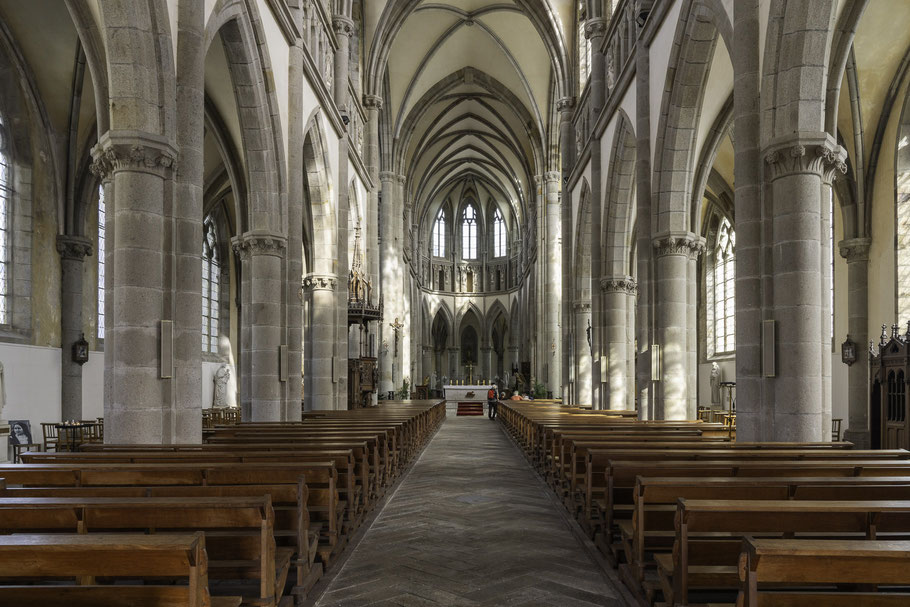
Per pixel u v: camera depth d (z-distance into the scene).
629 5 19.23
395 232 39.69
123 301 8.89
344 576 6.42
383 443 11.23
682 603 4.39
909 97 15.99
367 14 29.45
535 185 47.06
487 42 37.91
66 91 17.94
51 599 3.22
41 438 17.59
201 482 5.92
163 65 9.25
